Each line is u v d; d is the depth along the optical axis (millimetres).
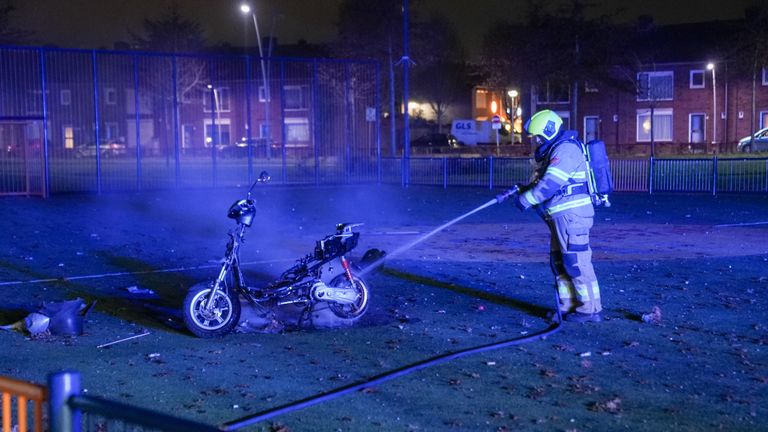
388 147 52062
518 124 65000
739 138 58281
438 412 5871
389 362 7211
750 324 8570
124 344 7883
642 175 26609
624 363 7148
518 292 10422
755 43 53656
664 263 12609
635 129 61094
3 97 25859
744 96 57844
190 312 8055
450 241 15469
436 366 7062
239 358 7367
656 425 5594
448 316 9062
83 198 23156
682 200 24125
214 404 6090
